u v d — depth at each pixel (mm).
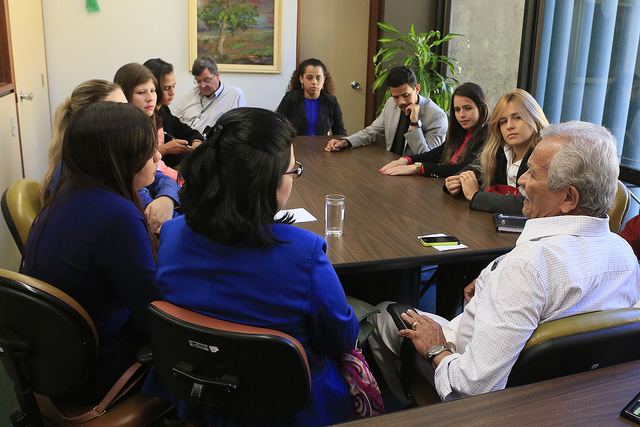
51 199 1467
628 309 1198
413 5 5555
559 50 4105
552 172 1290
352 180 2896
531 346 1148
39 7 4688
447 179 2623
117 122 1450
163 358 1220
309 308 1163
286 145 1136
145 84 2875
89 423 1402
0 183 2969
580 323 1137
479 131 2945
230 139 1108
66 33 4953
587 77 3869
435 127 3664
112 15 5023
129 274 1413
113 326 1497
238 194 1112
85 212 1397
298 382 1126
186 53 5273
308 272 1151
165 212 2096
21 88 3748
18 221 1807
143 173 1574
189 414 1305
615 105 3666
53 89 5035
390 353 1789
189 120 4465
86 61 5055
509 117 2371
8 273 1249
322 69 4605
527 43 4309
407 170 3027
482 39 4953
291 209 2340
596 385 1009
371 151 3762
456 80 5133
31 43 4242
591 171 1261
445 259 1840
